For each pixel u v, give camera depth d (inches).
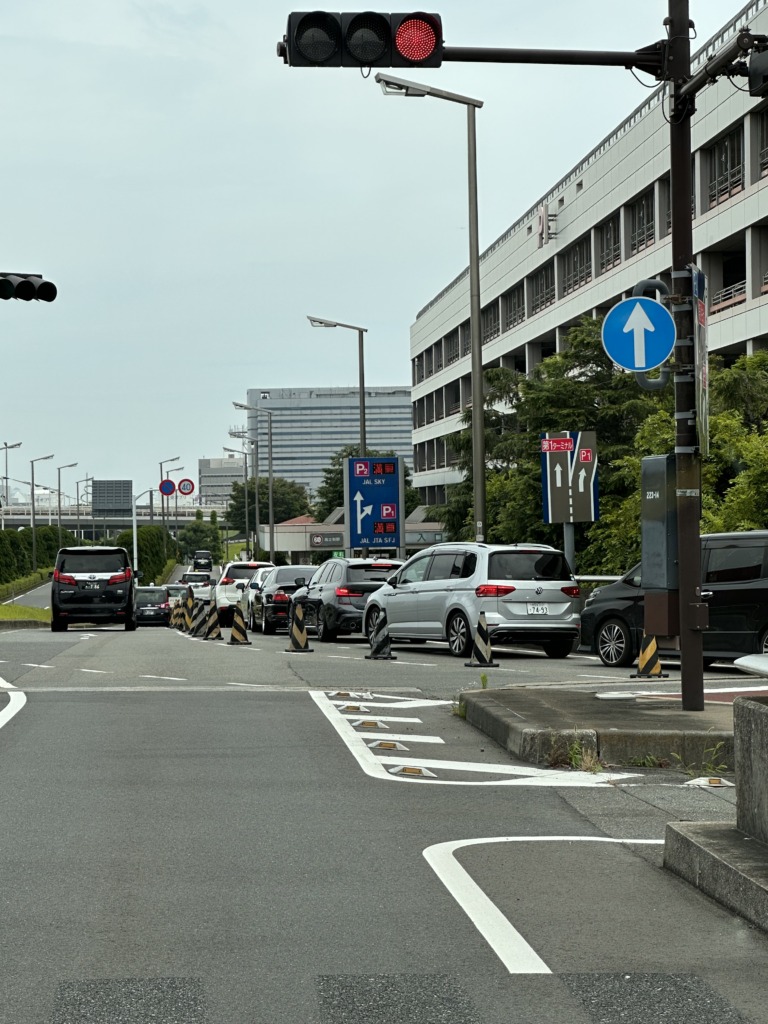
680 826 274.1
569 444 954.7
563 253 2586.1
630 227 2219.5
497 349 3051.2
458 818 331.0
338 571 1181.7
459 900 249.9
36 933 227.8
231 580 1747.0
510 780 387.5
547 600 892.6
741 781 267.9
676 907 244.5
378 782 382.3
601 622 807.7
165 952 216.4
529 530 1507.1
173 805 346.6
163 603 2277.3
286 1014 185.8
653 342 463.5
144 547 5024.6
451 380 3607.3
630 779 389.7
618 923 233.3
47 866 278.5
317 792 366.3
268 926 232.2
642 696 529.3
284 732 486.9
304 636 979.3
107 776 391.5
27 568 4512.8
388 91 661.3
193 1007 188.7
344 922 234.7
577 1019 183.6
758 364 1225.4
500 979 201.8
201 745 454.0
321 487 5452.8
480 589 887.1
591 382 1542.8
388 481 1689.2
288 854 289.9
